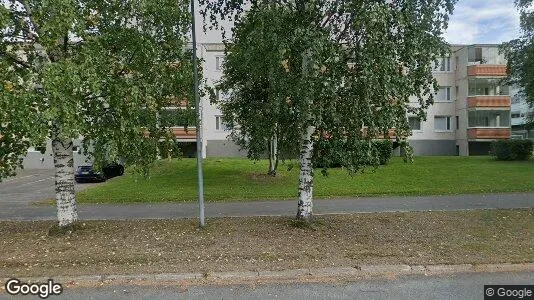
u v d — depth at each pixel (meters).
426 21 7.76
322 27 7.71
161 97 8.55
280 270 6.29
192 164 24.16
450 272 6.43
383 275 6.29
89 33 7.65
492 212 11.07
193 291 5.61
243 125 13.00
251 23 8.51
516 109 57.81
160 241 7.93
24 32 7.77
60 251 7.25
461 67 38.03
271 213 11.62
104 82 7.34
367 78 7.05
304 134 8.62
